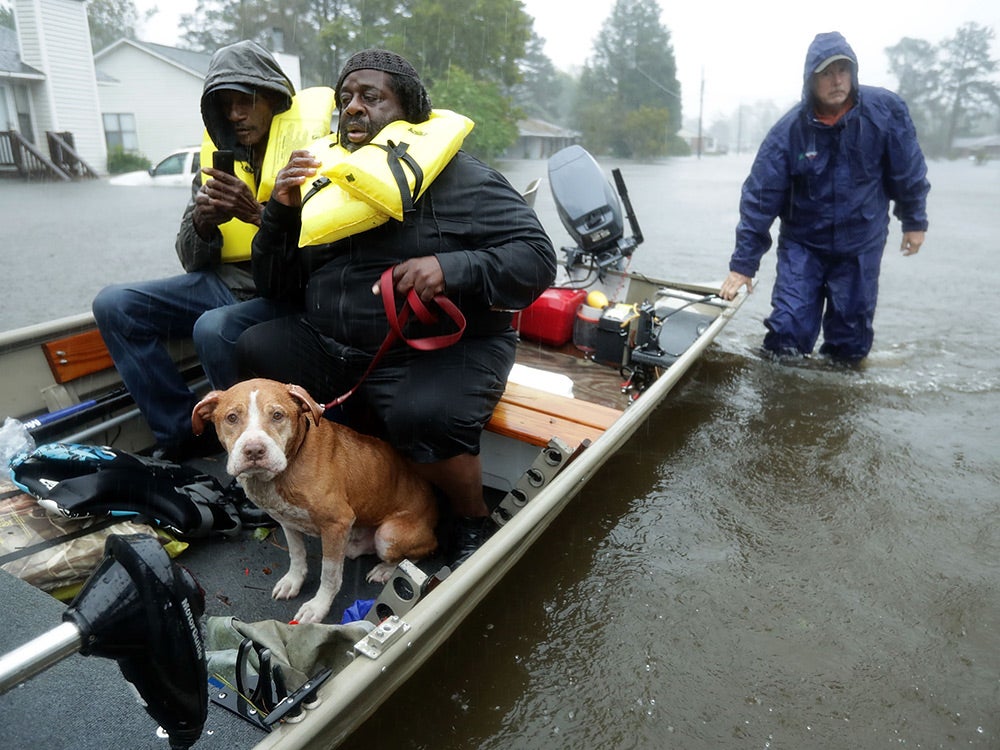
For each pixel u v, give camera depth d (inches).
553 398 134.2
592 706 100.3
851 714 100.0
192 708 51.0
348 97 111.1
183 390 135.3
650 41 2522.1
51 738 66.7
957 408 200.1
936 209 788.6
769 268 427.8
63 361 133.7
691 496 153.9
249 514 120.9
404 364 108.9
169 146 1053.2
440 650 108.7
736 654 110.5
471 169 110.2
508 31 1385.3
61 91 901.8
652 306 176.9
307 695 63.9
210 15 1733.5
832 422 189.5
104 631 45.9
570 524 142.6
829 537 140.5
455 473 108.7
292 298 127.5
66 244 474.0
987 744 96.0
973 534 141.8
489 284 104.5
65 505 95.8
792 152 213.2
